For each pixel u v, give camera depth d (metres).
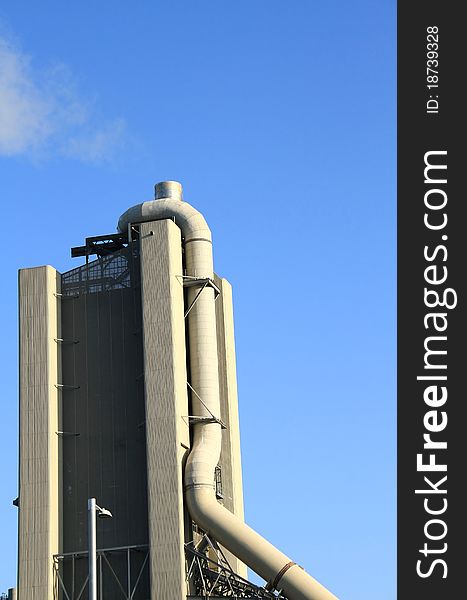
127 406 124.25
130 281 128.12
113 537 119.81
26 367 123.88
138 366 125.12
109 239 132.12
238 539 115.69
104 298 128.38
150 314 122.19
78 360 126.88
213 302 127.31
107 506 121.12
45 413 121.88
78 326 128.00
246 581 115.81
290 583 113.38
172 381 119.38
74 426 124.69
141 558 117.69
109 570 117.81
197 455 119.56
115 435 123.50
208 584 117.56
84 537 120.69
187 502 117.69
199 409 122.94
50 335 125.06
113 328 127.12
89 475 122.69
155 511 115.62
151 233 125.38
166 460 117.06
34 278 127.00
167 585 112.62
